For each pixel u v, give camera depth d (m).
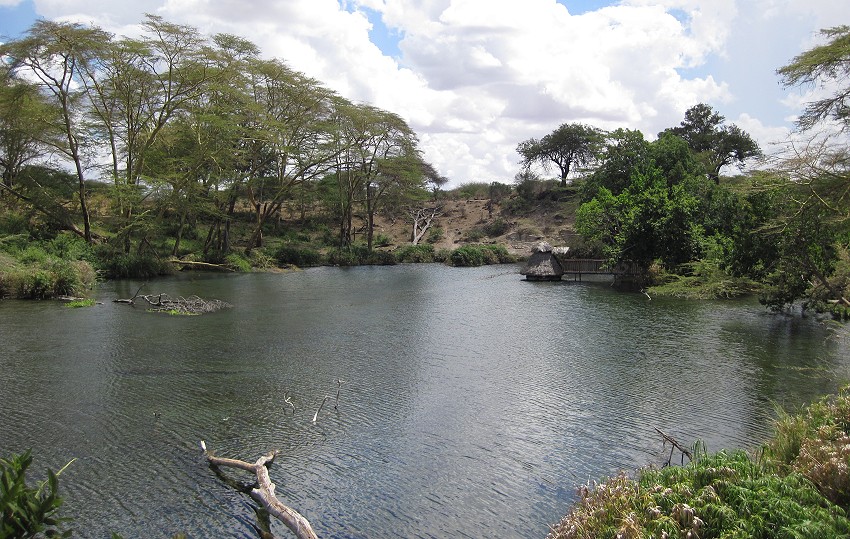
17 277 22.17
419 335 16.72
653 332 17.16
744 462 5.85
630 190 33.78
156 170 35.91
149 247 34.91
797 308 21.38
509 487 7.45
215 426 9.34
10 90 30.19
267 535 6.29
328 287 29.03
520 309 21.86
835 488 5.59
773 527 4.70
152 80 33.84
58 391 10.97
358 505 6.98
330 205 55.62
